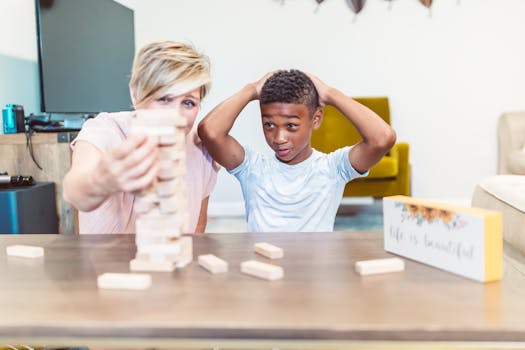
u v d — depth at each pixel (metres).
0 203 1.81
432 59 3.42
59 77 2.39
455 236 0.64
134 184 0.60
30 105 2.51
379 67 3.42
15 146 2.13
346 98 1.05
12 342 0.49
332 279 0.62
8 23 2.32
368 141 1.02
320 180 1.09
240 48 3.40
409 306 0.53
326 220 1.10
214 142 1.05
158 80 0.87
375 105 3.30
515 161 3.01
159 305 0.53
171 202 0.63
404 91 3.44
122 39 3.01
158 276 0.64
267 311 0.51
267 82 1.00
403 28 3.39
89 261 0.71
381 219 3.17
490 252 0.60
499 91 3.44
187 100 0.91
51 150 2.14
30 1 2.51
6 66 2.30
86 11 2.60
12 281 0.62
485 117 3.46
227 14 3.37
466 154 3.49
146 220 0.65
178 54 0.89
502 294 0.57
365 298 0.55
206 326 0.48
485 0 3.37
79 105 2.57
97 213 1.04
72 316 0.51
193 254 0.74
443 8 3.38
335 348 0.53
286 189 1.09
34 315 0.51
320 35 3.40
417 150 3.48
